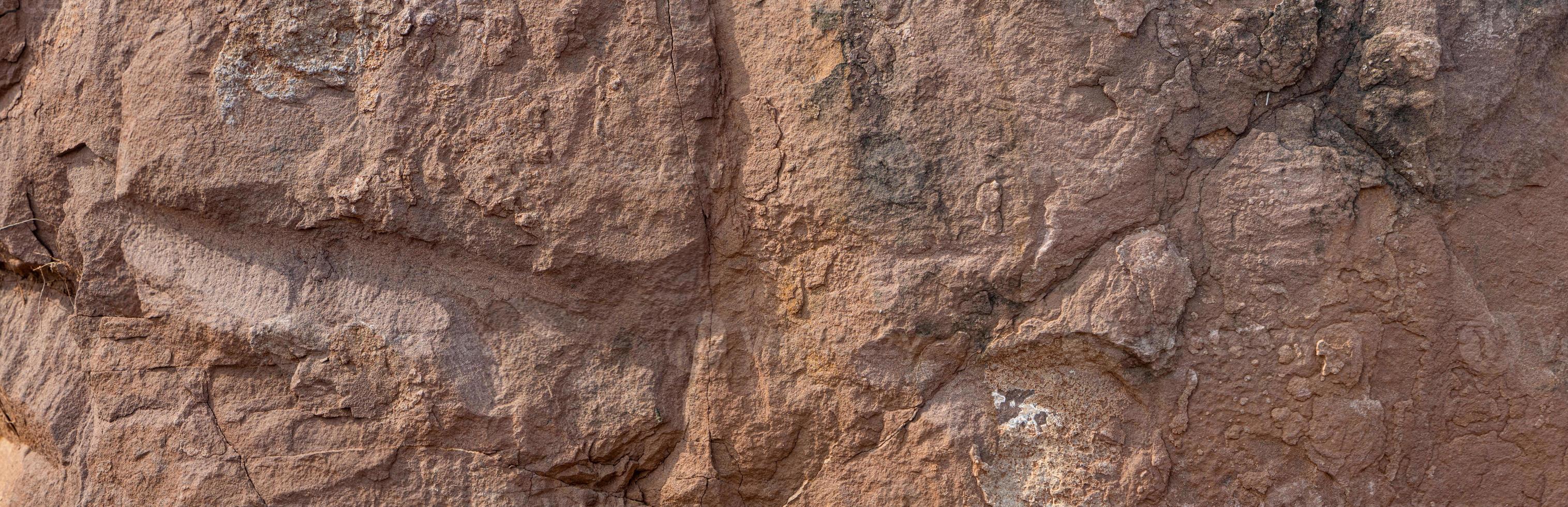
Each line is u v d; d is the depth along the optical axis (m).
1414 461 1.80
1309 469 1.80
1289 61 1.74
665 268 1.96
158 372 2.11
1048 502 1.85
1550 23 1.76
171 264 2.08
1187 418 1.81
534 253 1.98
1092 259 1.80
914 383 1.88
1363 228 1.76
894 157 1.83
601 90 1.92
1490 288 1.78
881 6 1.83
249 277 2.04
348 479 2.01
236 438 2.06
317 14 1.96
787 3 1.89
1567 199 1.77
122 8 2.10
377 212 1.97
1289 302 1.76
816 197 1.86
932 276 1.83
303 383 2.02
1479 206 1.76
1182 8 1.77
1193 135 1.78
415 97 1.95
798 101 1.87
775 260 1.95
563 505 2.03
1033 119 1.79
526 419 1.99
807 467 2.01
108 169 2.14
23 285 2.47
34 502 2.25
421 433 1.99
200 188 2.00
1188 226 1.79
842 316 1.90
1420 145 1.72
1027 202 1.79
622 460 2.05
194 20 2.00
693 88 1.90
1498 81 1.74
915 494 1.91
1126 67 1.77
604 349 2.02
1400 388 1.78
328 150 1.98
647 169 1.92
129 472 2.11
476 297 2.02
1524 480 1.78
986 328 1.85
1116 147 1.77
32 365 2.35
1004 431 1.87
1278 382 1.78
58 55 2.19
